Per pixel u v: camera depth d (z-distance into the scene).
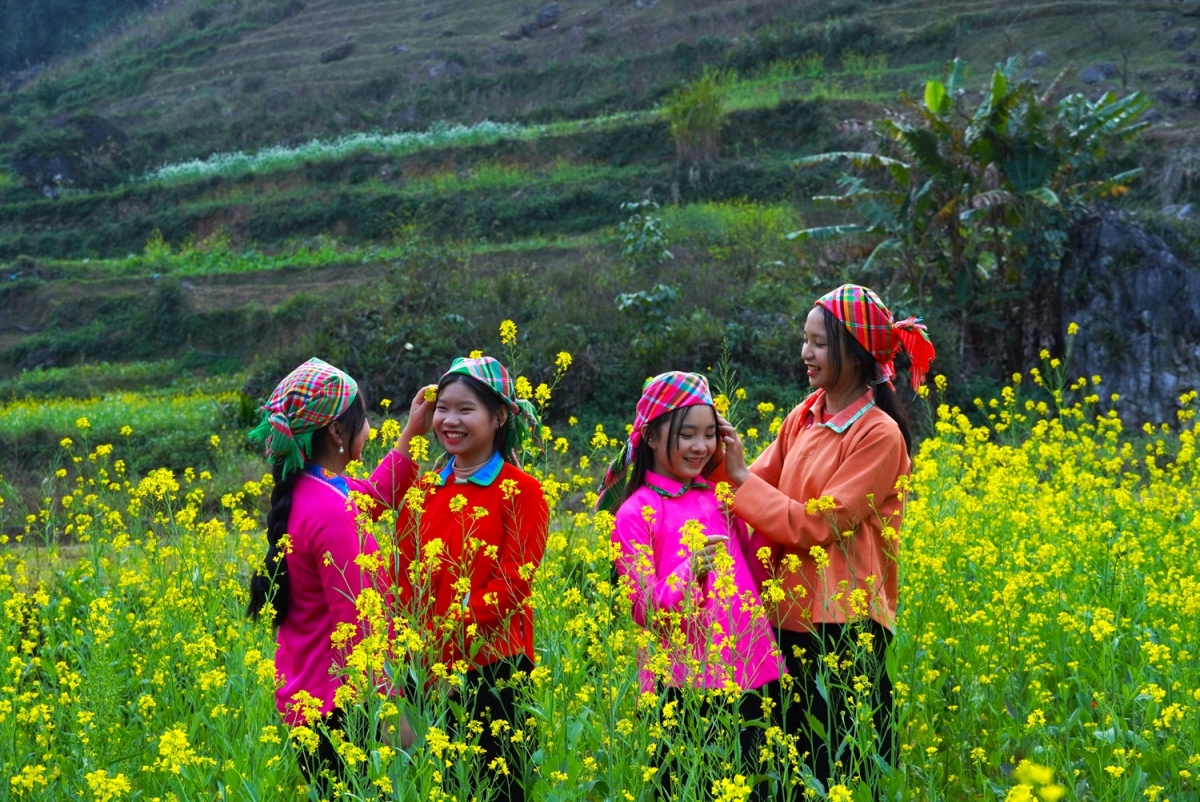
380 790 3.01
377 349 15.94
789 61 34.94
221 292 29.33
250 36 53.28
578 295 16.75
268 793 3.05
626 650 3.38
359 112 42.09
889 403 3.65
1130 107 15.58
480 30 47.28
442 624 3.32
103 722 3.58
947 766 3.86
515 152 33.38
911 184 16.19
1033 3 33.25
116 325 28.89
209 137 43.06
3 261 35.78
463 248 26.97
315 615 3.38
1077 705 4.03
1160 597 4.15
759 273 17.53
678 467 3.54
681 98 29.98
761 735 3.46
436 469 3.71
